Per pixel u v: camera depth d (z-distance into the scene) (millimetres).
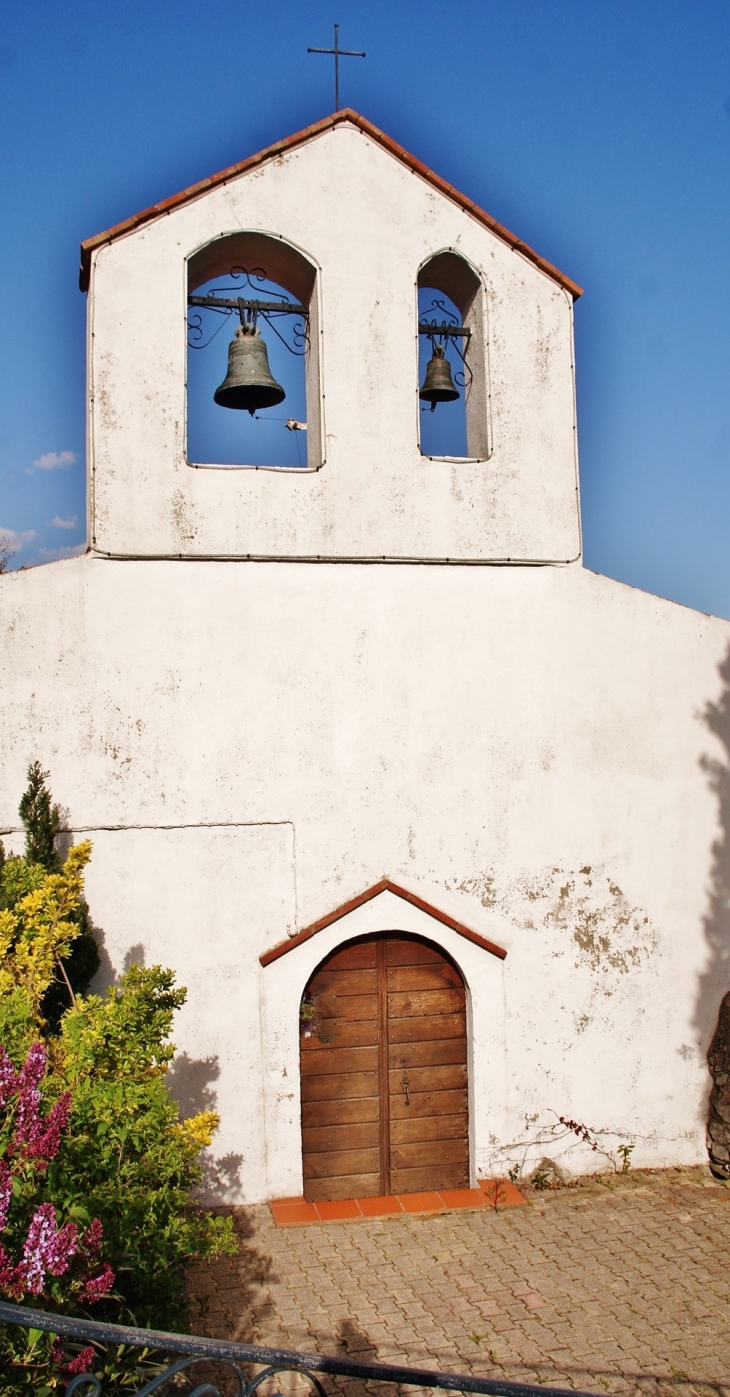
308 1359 3330
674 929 9977
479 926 9570
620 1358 6957
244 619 9219
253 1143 8992
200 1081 8914
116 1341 3145
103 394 9023
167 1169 5957
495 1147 9484
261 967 9055
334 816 9305
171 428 9141
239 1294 7668
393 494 9570
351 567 9469
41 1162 4637
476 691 9664
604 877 9852
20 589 8797
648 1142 9836
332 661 9383
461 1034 9586
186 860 8992
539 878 9711
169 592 9078
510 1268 8086
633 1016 9852
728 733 10172
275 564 9305
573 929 9758
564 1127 9648
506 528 9805
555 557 9906
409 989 9492
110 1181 5637
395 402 9625
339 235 9562
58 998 8336
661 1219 8914
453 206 9828
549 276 10047
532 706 9773
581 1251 8359
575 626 9898
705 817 10086
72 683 8852
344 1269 8047
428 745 9539
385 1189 9344
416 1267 8094
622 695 9961
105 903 8828
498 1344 7090
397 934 9477
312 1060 9297
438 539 9641
